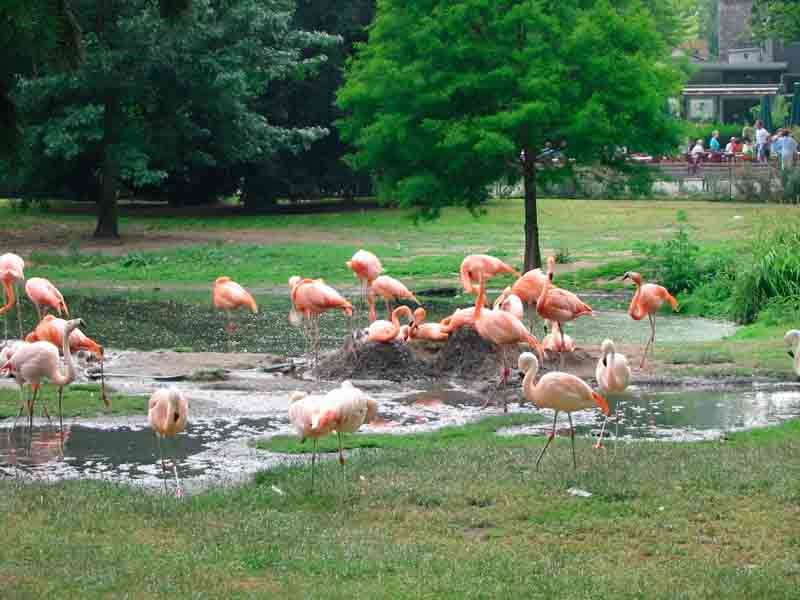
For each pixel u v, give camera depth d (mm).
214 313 25047
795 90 61062
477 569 8141
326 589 7723
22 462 12055
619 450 11938
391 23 29375
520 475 10812
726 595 7602
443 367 17109
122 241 38406
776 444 12227
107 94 37500
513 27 28328
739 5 89250
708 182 47625
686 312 25000
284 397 15695
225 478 11250
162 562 8336
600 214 43219
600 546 8820
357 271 19266
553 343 16922
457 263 32156
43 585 7828
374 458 11594
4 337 21469
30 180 39719
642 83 27781
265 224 43375
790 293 22828
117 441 13062
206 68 37031
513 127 27797
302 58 47375
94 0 35781
